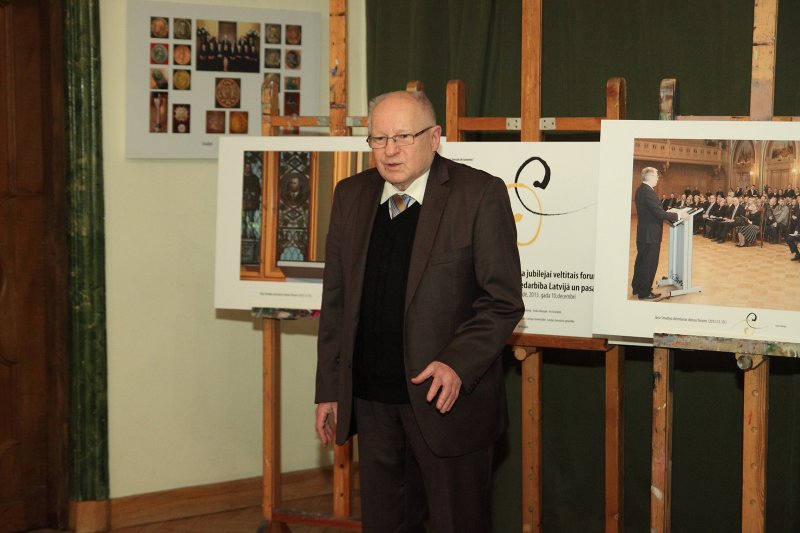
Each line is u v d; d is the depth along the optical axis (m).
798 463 2.81
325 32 3.78
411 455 2.26
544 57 3.24
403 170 2.08
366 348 2.20
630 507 3.16
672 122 2.44
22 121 3.43
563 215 2.71
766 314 2.34
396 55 3.60
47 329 3.51
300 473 3.86
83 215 3.42
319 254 3.02
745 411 2.43
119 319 3.56
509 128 2.83
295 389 3.86
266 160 3.07
